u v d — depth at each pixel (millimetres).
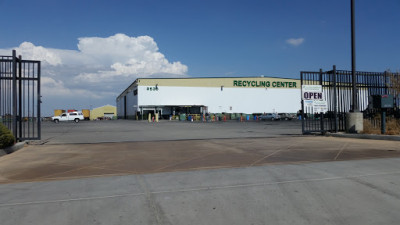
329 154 9172
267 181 5836
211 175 6367
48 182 5910
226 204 4680
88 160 8516
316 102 15688
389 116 15375
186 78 64062
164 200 4805
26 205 4551
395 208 4578
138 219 4137
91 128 27906
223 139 14297
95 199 4820
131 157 9000
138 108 61688
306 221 4160
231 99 66562
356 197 5000
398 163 7516
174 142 13086
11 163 8109
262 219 4211
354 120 14570
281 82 70250
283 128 25344
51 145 12211
